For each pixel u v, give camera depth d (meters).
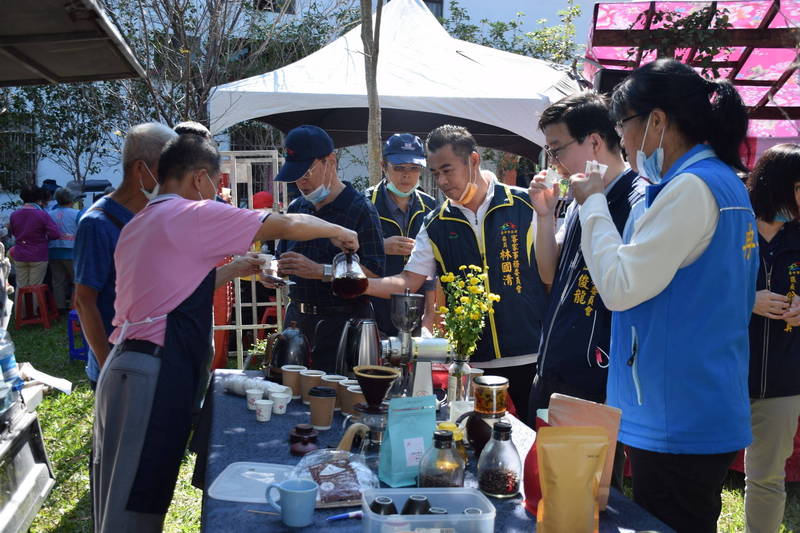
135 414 2.04
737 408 1.60
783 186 2.65
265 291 6.67
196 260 2.09
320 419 2.06
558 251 2.49
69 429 4.70
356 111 8.55
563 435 1.34
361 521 1.45
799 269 2.75
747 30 5.19
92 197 12.35
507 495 1.58
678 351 1.59
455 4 14.17
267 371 2.64
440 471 1.53
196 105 7.40
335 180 3.08
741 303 1.61
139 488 2.02
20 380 3.10
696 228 1.54
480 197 2.87
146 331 2.08
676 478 1.63
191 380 2.12
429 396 1.72
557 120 2.21
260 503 1.53
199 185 2.23
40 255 8.61
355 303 3.07
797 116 6.40
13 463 2.88
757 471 2.72
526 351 2.83
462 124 8.62
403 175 4.13
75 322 6.84
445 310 2.15
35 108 11.88
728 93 1.67
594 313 2.23
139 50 7.53
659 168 1.74
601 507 1.51
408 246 3.47
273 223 2.16
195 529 3.28
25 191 8.63
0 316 2.98
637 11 5.22
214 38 7.43
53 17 2.04
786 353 2.62
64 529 3.32
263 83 6.50
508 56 7.69
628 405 1.70
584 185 1.76
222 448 1.90
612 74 5.36
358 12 11.04
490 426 1.82
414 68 6.91
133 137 2.58
